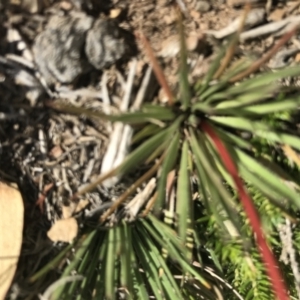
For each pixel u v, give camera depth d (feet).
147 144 0.50
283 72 0.48
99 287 0.55
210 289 0.60
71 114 0.56
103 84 0.55
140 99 0.55
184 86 0.49
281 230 0.57
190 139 0.52
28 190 0.57
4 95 0.55
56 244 0.58
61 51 0.53
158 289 0.56
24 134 0.56
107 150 0.55
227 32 0.55
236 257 0.56
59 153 0.57
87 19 0.53
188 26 0.56
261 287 0.58
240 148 0.56
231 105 0.51
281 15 0.56
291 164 0.57
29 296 0.57
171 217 0.57
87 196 0.58
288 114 0.55
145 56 0.56
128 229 0.57
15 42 0.54
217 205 0.52
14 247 0.55
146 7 0.55
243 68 0.52
